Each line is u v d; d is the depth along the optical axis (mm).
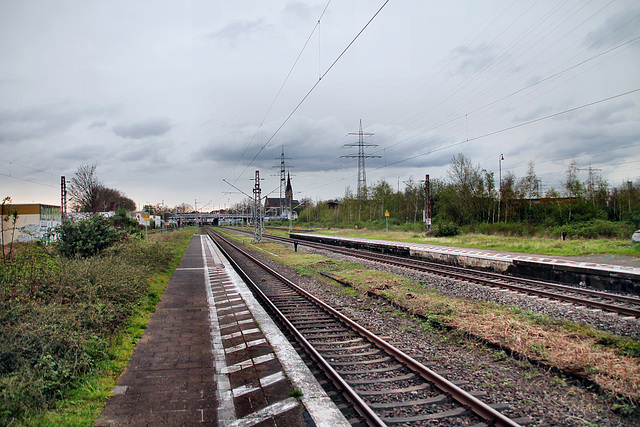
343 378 6586
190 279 17500
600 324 9867
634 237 25109
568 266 16562
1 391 4906
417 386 6219
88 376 6168
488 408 5152
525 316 10062
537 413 5406
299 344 8586
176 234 65000
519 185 42344
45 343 6129
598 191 40562
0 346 5664
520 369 6914
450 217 46656
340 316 10602
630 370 6422
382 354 7840
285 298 13945
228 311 11180
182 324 9719
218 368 6805
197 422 4938
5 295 7797
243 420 5008
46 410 5000
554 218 38250
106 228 16141
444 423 5129
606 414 5398
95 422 4879
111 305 9211
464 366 7098
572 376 6465
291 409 5312
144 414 5125
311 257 28141
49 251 13695
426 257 25750
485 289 14336
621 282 14492
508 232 36688
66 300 8695
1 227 11023
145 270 15867
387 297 12633
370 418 5102
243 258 29125
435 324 9680
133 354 7484
